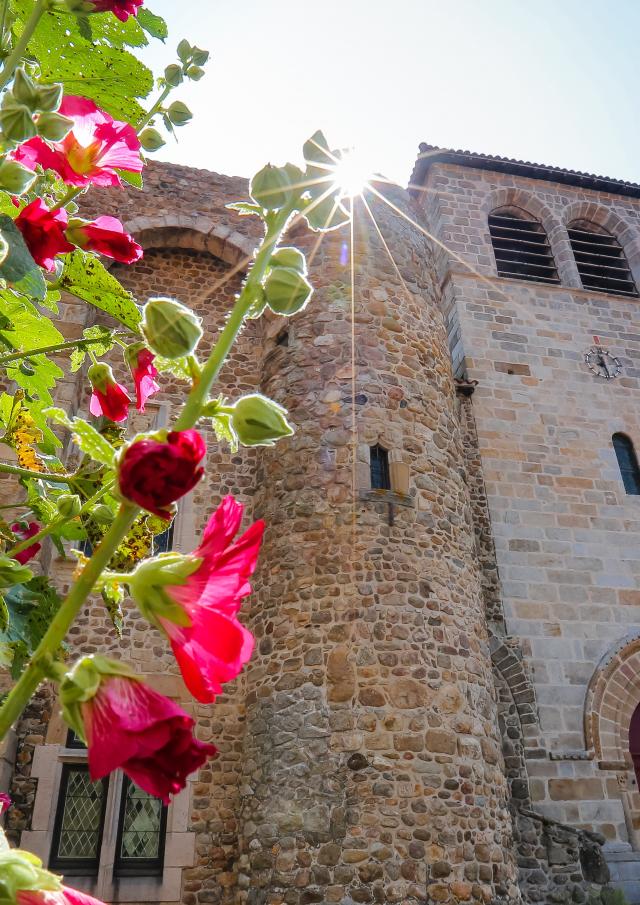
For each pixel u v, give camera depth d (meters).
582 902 8.21
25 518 2.12
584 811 9.28
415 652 7.56
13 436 2.32
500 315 13.28
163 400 9.70
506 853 7.30
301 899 6.47
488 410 12.13
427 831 6.77
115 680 0.76
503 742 9.55
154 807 7.80
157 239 10.84
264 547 8.49
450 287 13.50
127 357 1.52
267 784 7.16
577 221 15.92
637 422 12.81
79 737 0.74
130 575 0.85
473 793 7.17
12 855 0.73
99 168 1.46
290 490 8.47
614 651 10.49
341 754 6.95
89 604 8.33
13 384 7.99
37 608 1.69
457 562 8.52
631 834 9.27
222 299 10.96
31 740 7.58
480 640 8.40
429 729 7.23
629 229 15.62
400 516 8.25
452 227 14.22
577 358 13.16
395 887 6.46
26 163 1.44
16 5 1.67
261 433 0.95
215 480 9.45
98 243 1.52
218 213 11.04
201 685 0.80
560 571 10.98
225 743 8.00
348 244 9.84
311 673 7.39
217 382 10.16
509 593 10.62
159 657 8.24
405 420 8.93
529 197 15.27
